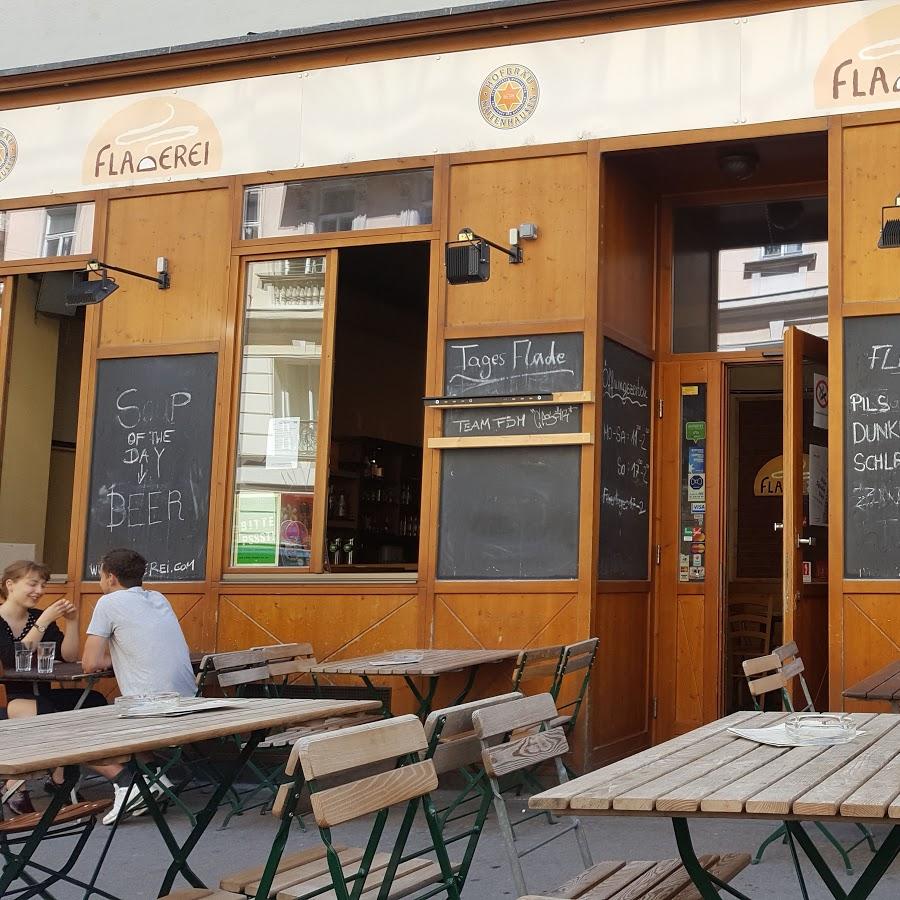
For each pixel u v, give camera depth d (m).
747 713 4.30
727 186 8.30
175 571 8.38
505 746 3.70
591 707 7.29
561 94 7.69
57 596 8.62
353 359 11.92
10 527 9.42
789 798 2.70
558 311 7.56
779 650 5.46
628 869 3.67
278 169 8.38
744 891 4.83
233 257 8.45
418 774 3.41
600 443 7.49
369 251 10.38
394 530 12.23
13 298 9.37
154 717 4.25
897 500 6.84
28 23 10.55
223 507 8.27
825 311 8.08
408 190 8.05
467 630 7.57
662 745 3.57
